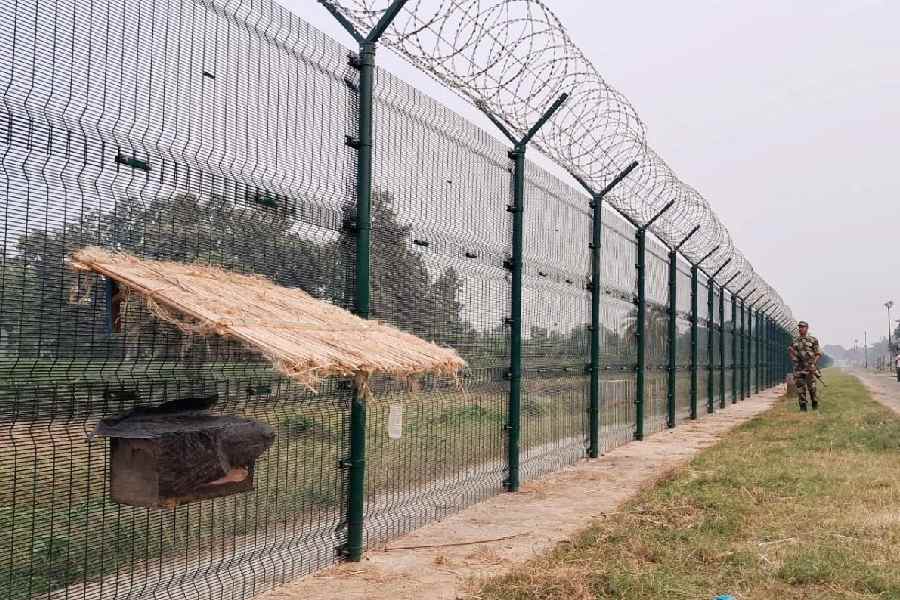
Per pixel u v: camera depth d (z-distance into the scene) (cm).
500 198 720
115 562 357
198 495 314
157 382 346
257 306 349
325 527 480
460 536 573
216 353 375
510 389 747
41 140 309
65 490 318
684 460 971
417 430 580
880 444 1031
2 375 296
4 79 296
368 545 527
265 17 424
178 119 368
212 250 383
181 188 367
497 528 599
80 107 324
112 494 315
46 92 311
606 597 426
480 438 688
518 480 758
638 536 546
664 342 1389
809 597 434
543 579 448
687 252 1564
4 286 295
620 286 1116
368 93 505
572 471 884
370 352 352
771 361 3697
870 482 759
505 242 732
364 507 525
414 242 566
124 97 342
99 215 329
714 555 506
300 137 448
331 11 511
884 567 479
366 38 512
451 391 625
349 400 495
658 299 1342
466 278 650
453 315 626
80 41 324
